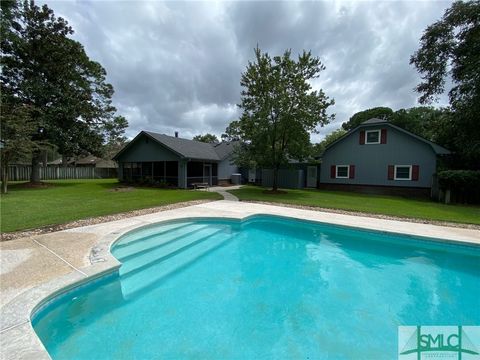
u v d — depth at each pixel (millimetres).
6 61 15273
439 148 15344
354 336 3189
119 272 4332
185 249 6176
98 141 19516
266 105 13734
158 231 6883
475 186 11594
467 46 14875
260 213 8742
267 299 4062
